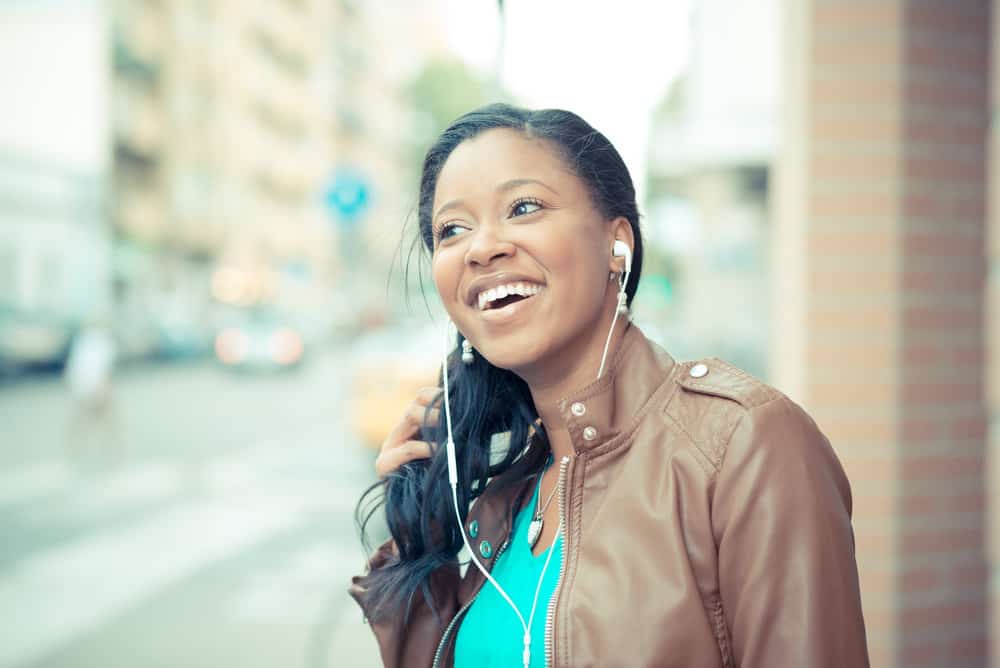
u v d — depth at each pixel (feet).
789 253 10.02
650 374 3.79
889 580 9.26
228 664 12.87
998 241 9.32
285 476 29.94
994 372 9.43
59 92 81.61
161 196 104.22
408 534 4.56
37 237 77.00
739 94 36.50
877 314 9.41
